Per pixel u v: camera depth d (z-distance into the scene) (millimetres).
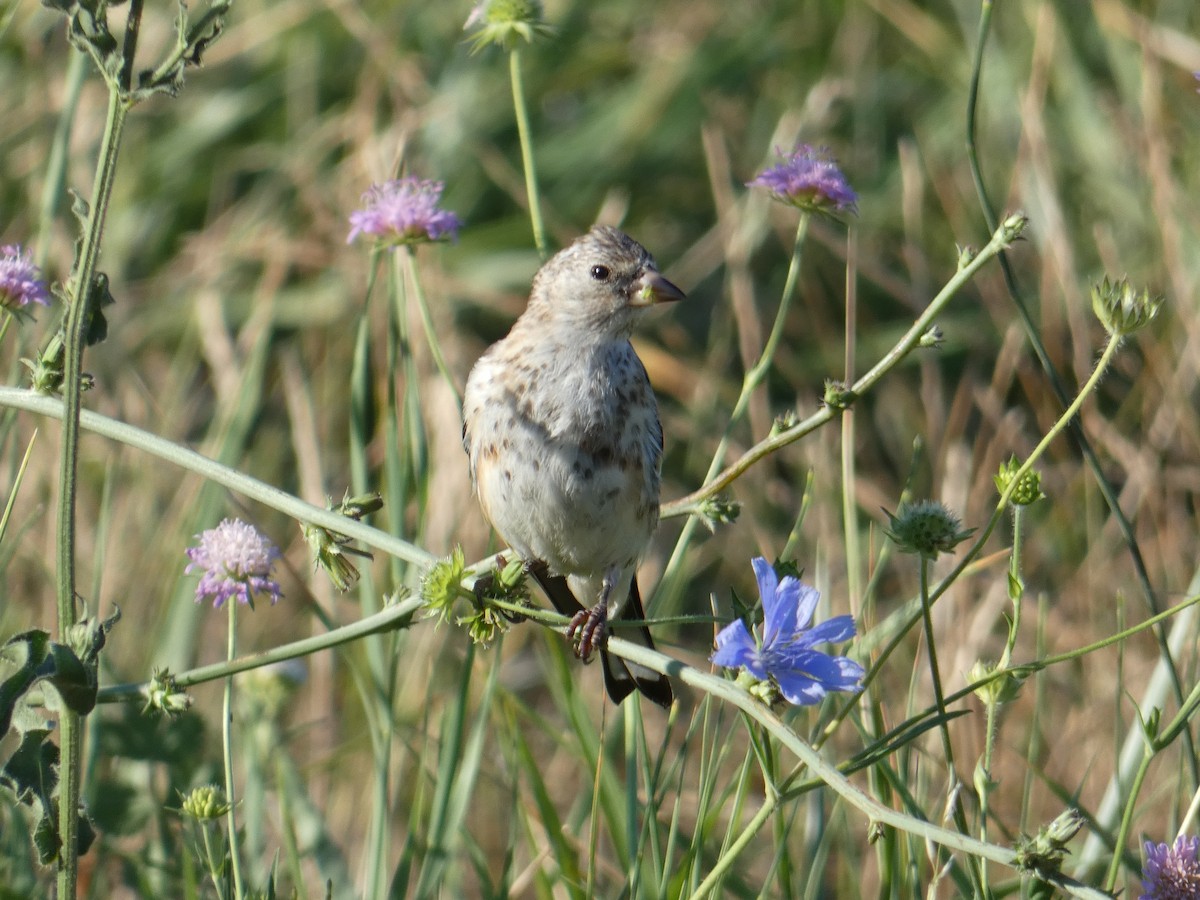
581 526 7688
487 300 14484
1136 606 10508
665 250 15406
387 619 5441
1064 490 11969
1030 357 13055
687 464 12820
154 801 7711
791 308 14438
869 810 4445
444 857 6945
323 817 8648
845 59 16172
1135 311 5191
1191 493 11906
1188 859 5305
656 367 13891
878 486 13078
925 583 5281
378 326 12031
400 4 16234
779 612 5090
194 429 13445
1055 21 15328
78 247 5055
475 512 10562
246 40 15867
